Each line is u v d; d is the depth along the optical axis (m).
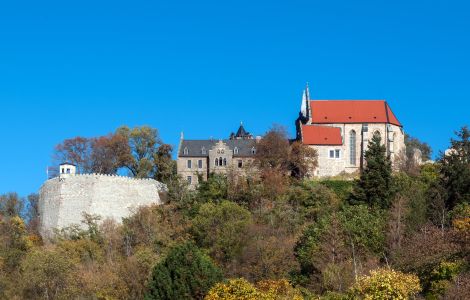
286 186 161.00
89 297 114.38
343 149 180.75
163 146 185.00
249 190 156.88
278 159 173.75
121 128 187.38
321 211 143.50
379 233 116.88
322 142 180.75
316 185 160.75
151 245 134.75
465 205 129.50
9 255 135.88
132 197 159.75
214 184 158.88
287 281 105.56
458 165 139.50
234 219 134.88
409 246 107.75
